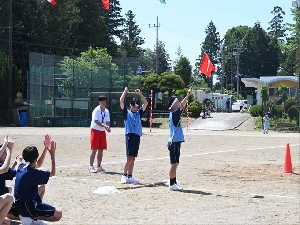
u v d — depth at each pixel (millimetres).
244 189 12414
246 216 9203
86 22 73500
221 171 15805
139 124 12859
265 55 119125
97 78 46719
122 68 48750
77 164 16953
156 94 61125
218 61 127812
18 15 63000
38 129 37281
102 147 15016
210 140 29484
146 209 9711
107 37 77812
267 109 51219
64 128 40250
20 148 22578
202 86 101625
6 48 56969
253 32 120188
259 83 70188
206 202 10516
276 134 38156
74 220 8695
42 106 44375
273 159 19828
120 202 10352
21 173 7543
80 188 11898
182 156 20531
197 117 53719
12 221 8320
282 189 12500
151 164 17391
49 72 45000
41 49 64875
